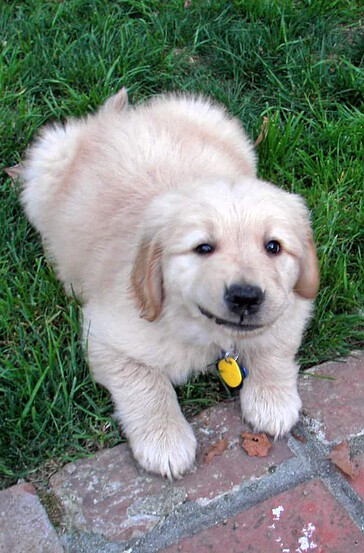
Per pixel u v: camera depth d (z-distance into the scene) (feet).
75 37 4.21
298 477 2.80
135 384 2.91
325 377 3.05
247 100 4.04
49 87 3.98
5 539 2.68
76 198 3.25
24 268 3.38
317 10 4.38
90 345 2.97
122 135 3.33
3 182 3.70
